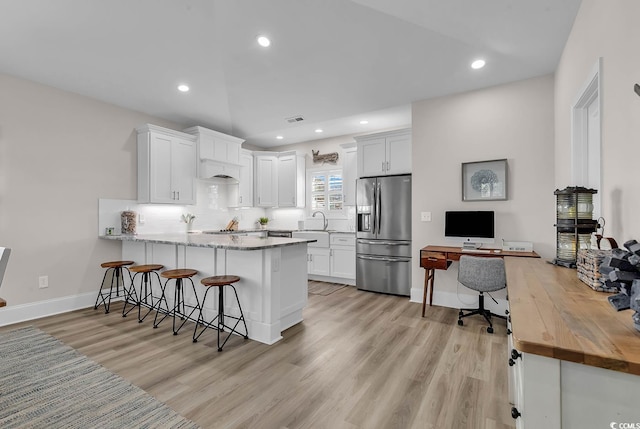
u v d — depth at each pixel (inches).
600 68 66.4
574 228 75.9
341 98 148.6
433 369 85.0
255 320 106.5
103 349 97.5
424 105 150.6
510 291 53.2
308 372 83.6
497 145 133.9
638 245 41.8
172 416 65.2
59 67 118.1
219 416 65.3
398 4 84.2
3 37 98.5
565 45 101.0
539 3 82.4
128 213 155.9
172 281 133.7
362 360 90.6
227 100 150.9
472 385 77.0
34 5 84.4
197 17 90.4
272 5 85.3
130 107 159.2
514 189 130.6
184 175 175.2
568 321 37.4
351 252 189.8
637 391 28.2
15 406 68.6
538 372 31.1
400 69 119.9
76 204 141.3
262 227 247.3
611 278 40.4
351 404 69.6
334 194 227.0
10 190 122.6
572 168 91.9
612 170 61.7
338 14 88.7
